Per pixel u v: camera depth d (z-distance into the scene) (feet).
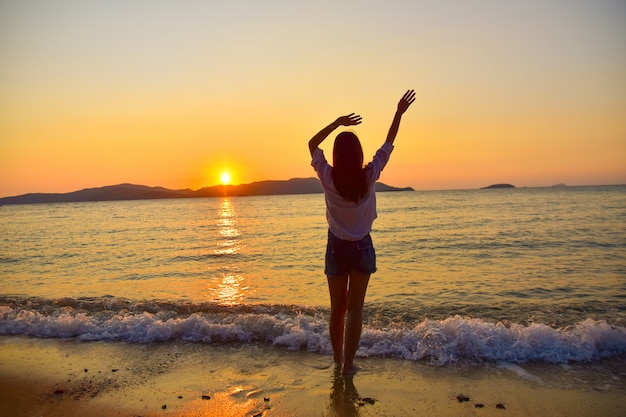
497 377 11.42
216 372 12.03
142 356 13.41
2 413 9.95
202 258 43.73
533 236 54.39
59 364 12.85
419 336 13.71
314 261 39.70
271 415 9.57
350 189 10.43
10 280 32.71
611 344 13.06
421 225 77.82
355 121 10.98
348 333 11.47
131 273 35.27
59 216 164.14
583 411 9.52
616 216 86.89
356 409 9.76
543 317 18.45
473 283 26.86
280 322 15.23
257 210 188.34
